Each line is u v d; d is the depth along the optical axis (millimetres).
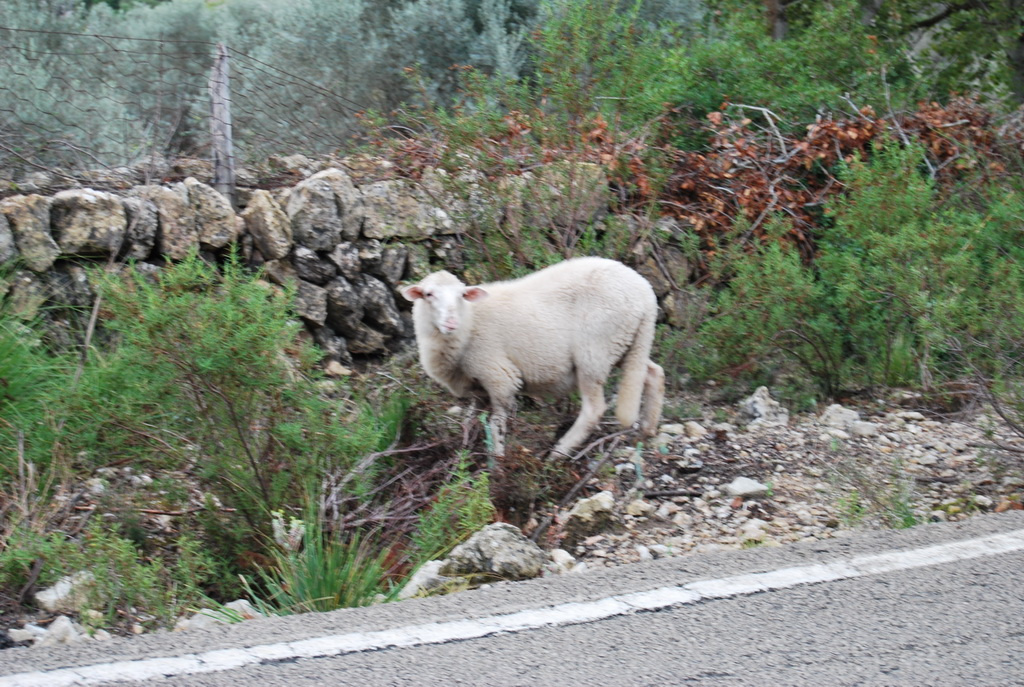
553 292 5980
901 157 7238
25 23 9930
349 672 3061
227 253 6754
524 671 3055
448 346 5742
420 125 7789
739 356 7141
